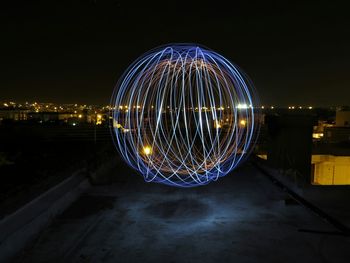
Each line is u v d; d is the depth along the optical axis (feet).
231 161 16.49
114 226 9.02
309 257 7.32
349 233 8.37
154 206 10.71
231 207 10.60
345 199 11.73
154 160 14.11
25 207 8.93
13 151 20.88
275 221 9.37
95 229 8.81
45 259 7.22
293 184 12.37
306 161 14.69
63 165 17.13
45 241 8.07
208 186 13.01
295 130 14.64
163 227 8.98
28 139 23.15
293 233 8.55
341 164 22.97
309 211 10.10
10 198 9.69
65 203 10.50
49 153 20.06
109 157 17.40
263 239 8.22
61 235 8.41
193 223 9.25
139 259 7.24
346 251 7.59
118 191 12.41
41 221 8.69
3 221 7.83
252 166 16.10
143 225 9.11
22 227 7.87
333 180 23.17
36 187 11.10
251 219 9.54
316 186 12.34
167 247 7.80
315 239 8.21
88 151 19.60
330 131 28.30
